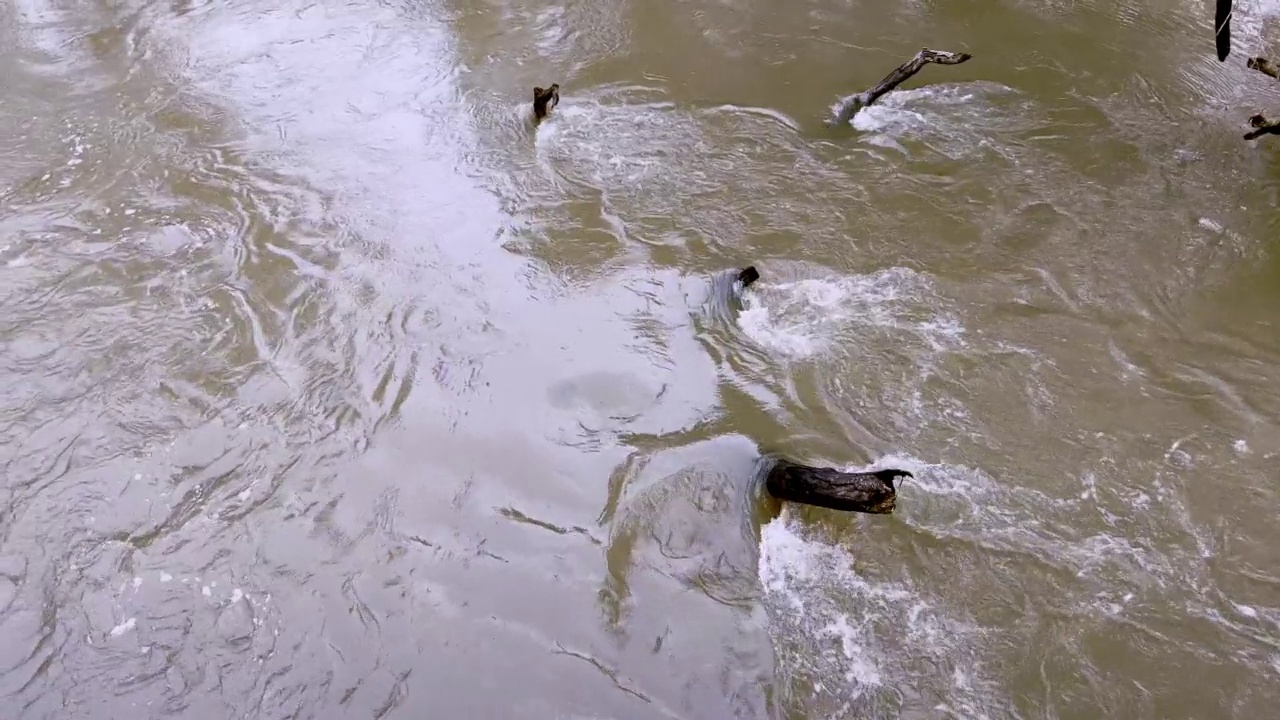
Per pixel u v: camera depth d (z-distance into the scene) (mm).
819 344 7816
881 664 5891
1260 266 8594
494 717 5645
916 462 6973
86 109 10547
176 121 10328
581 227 8883
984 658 5918
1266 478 6926
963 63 11078
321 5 12219
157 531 6594
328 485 6852
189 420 7285
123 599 6223
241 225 8969
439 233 8828
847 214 9094
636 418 7234
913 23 11773
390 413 7309
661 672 5840
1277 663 5902
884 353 7754
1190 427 7277
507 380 7508
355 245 8727
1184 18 11820
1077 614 6129
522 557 6410
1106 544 6512
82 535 6566
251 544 6512
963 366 7664
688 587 6250
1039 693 5762
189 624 6102
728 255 8609
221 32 11711
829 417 7254
